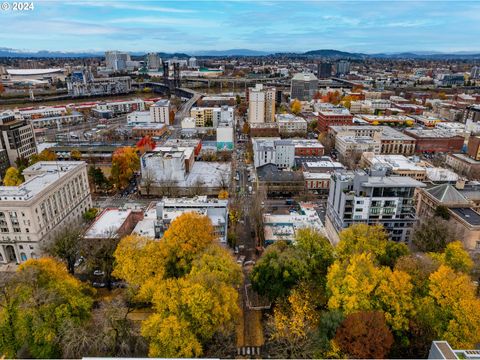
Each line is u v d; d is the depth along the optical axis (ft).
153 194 650.43
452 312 246.06
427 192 499.10
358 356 220.43
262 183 623.36
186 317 254.06
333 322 247.09
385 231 397.80
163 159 637.30
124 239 343.05
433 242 398.42
